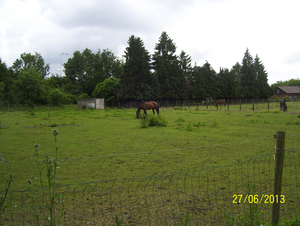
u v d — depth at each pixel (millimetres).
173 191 4383
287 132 11391
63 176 5496
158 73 54406
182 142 9320
